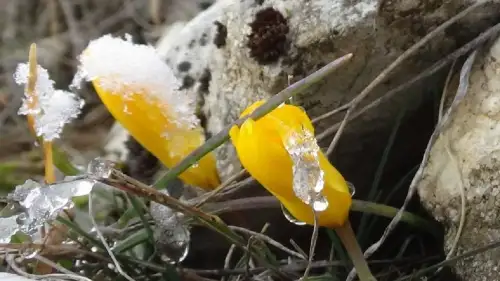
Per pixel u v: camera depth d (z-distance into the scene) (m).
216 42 0.34
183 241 0.31
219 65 0.34
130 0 0.65
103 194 0.35
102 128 0.54
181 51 0.37
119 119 0.30
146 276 0.31
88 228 0.35
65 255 0.30
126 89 0.29
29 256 0.29
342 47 0.30
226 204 0.30
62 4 0.66
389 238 0.33
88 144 0.52
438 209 0.29
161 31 0.59
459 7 0.30
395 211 0.29
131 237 0.31
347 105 0.30
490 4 0.30
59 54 0.63
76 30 0.64
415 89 0.31
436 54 0.30
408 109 0.32
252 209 0.33
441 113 0.30
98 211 0.35
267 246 0.33
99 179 0.27
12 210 0.30
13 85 0.60
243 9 0.33
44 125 0.30
